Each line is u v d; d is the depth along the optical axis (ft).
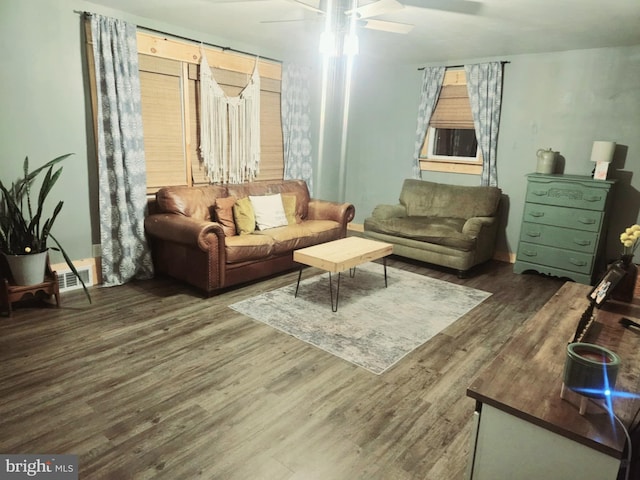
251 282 12.93
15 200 10.36
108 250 11.93
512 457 3.64
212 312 10.55
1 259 10.12
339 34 9.35
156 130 13.08
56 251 11.44
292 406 6.99
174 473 5.50
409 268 14.99
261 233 13.33
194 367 8.04
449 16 10.65
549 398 3.59
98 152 11.44
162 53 12.72
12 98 10.16
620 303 5.81
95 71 11.10
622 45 13.08
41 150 10.82
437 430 6.53
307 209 16.52
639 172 13.47
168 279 12.89
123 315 10.19
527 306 11.69
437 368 8.34
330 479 5.51
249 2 10.36
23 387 7.19
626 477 3.15
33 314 10.08
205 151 14.34
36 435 6.08
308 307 11.09
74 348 8.54
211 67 14.08
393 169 19.06
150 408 6.79
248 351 8.70
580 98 14.15
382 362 8.48
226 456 5.83
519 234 15.17
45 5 10.30
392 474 5.63
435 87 16.92
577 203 13.10
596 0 9.09
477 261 14.61
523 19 10.69
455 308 11.41
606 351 3.48
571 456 3.30
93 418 6.49
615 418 3.33
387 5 8.09
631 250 5.87
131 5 10.93
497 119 15.70
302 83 17.16
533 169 15.44
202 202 13.26
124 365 8.00
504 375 3.94
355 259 10.92
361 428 6.52
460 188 16.25
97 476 5.40
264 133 16.34
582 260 13.26
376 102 18.89
